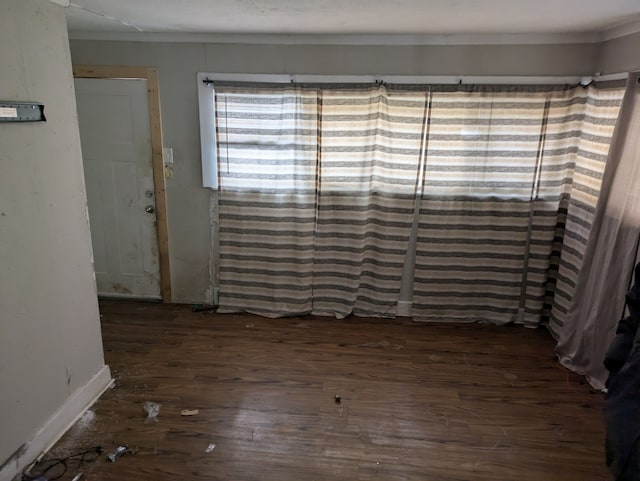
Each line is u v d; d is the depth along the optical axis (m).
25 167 1.84
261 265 3.40
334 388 2.59
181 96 3.18
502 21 2.47
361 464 2.03
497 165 3.07
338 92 3.01
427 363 2.87
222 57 3.09
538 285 3.24
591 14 2.27
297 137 3.11
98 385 2.46
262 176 3.21
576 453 2.12
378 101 3.01
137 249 3.56
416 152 3.10
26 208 1.86
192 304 3.64
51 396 2.09
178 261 3.56
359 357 2.92
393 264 3.35
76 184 2.18
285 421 2.29
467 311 3.41
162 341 3.08
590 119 2.80
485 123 2.99
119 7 2.27
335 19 2.47
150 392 2.50
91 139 3.31
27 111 1.82
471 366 2.84
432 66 2.98
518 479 1.96
